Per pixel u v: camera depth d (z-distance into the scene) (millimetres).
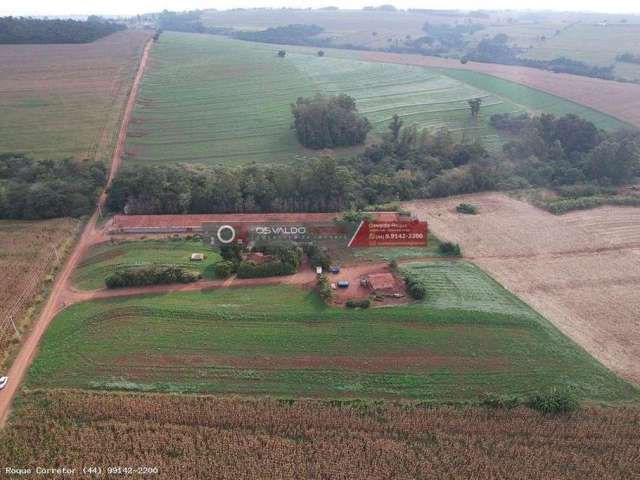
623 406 45812
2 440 41594
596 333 56531
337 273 68062
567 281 67312
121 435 42188
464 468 39656
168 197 85188
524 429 43094
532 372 50188
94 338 54312
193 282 65250
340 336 54906
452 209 90062
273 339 54344
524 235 80375
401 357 52031
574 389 47875
